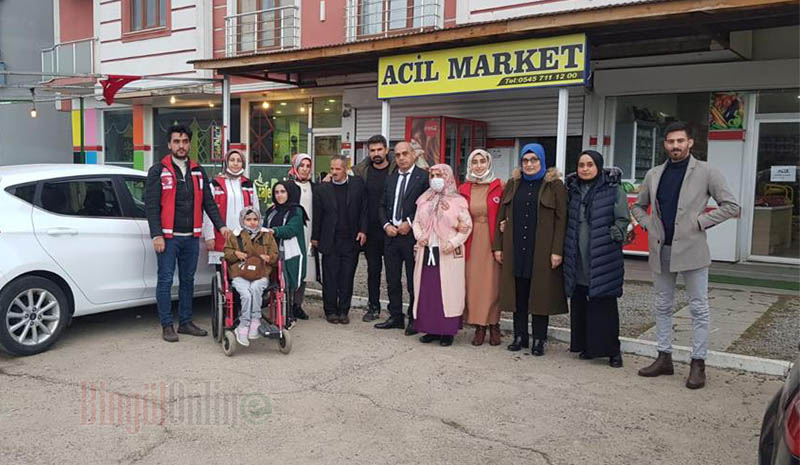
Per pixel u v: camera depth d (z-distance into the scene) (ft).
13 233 18.79
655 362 18.40
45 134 68.90
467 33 28.27
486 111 40.24
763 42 32.99
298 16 46.34
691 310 17.52
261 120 50.93
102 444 13.43
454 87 30.12
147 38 54.34
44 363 18.70
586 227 18.58
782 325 22.74
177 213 20.84
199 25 51.03
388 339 21.75
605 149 37.17
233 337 19.38
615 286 18.34
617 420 15.06
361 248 23.93
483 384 17.40
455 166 39.45
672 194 17.52
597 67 36.24
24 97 59.82
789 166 33.50
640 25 25.64
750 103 33.88
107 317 24.29
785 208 33.83
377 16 42.42
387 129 33.04
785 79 32.07
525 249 19.67
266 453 13.15
